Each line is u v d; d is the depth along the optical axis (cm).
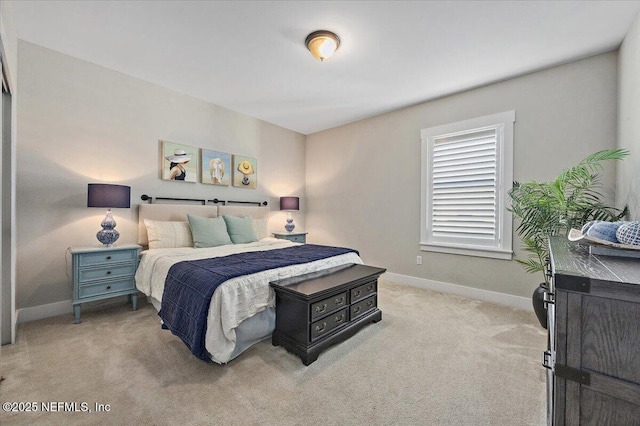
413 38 233
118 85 299
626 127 216
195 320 178
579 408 78
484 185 322
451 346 210
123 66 288
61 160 264
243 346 196
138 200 316
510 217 301
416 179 379
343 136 467
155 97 327
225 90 341
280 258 257
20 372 170
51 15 210
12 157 202
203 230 320
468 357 195
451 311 283
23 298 247
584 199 239
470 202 333
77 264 243
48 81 256
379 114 418
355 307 232
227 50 255
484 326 246
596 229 111
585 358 77
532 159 287
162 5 199
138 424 131
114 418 135
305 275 233
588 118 258
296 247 326
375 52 254
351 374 174
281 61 273
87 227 280
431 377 172
